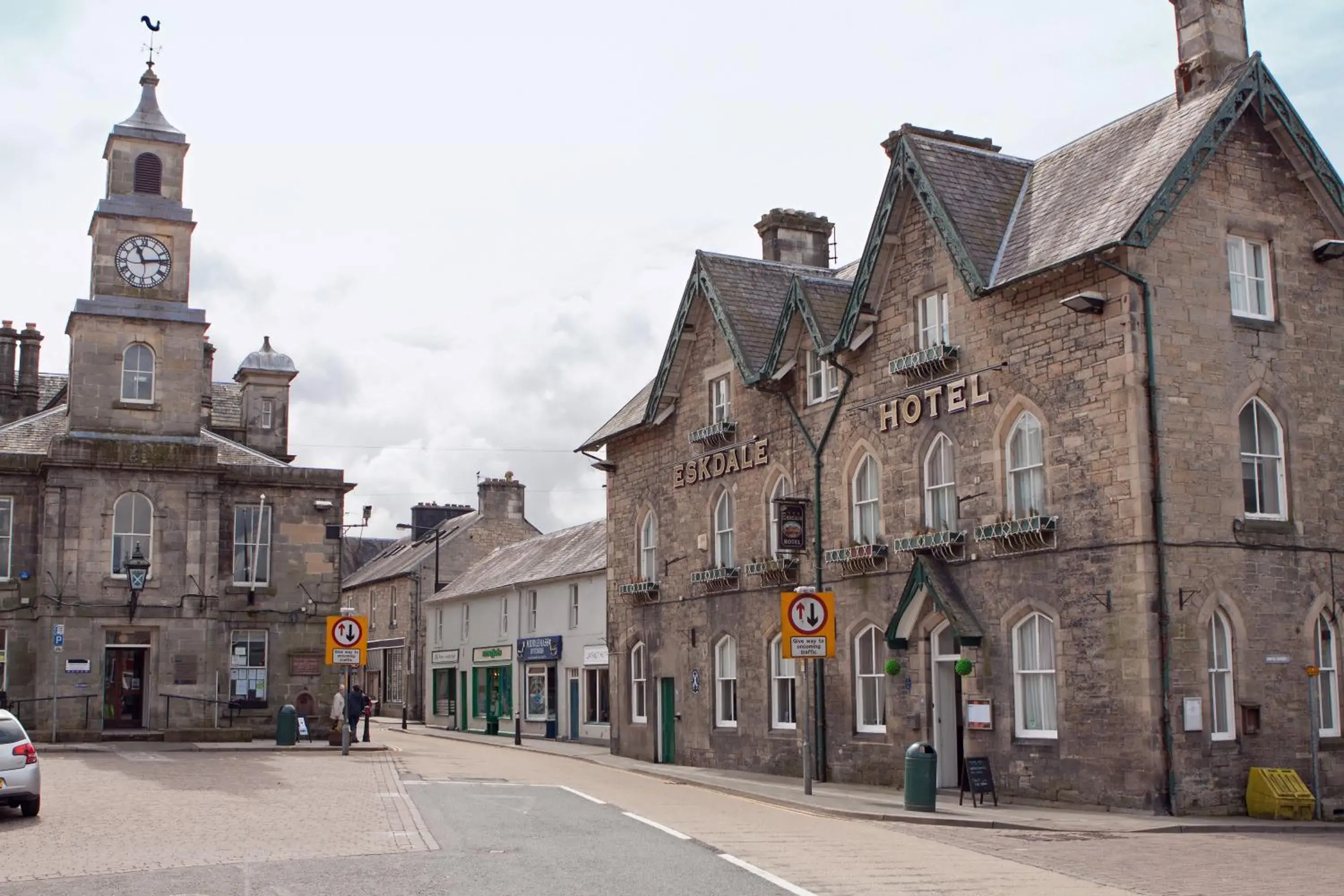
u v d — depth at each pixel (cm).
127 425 3478
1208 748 1986
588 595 4431
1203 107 2155
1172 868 1425
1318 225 2280
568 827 1678
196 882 1231
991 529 2225
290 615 3597
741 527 3014
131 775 2414
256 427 4906
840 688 2630
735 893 1170
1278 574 2111
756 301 3098
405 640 6309
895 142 2666
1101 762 2023
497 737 4906
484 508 6381
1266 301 2212
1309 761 2097
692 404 3253
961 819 1864
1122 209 2095
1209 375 2095
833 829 1762
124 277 3553
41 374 5094
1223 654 2061
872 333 2595
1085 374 2105
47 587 3316
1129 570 2002
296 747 3231
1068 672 2094
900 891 1205
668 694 3328
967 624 2239
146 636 3434
